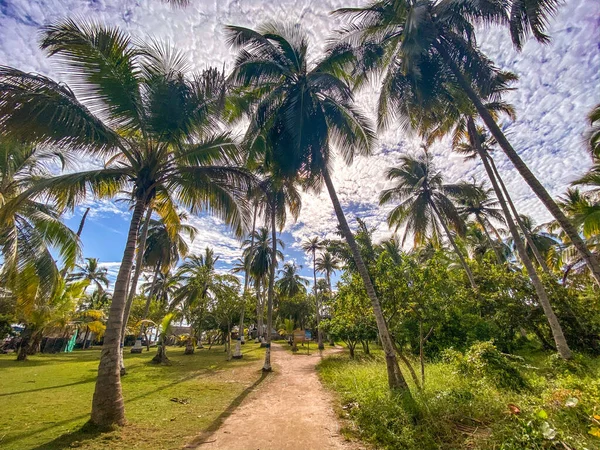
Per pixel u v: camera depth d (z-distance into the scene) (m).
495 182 13.38
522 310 13.97
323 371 12.15
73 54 5.88
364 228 13.67
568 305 13.21
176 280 24.48
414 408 5.43
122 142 6.82
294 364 15.55
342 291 9.16
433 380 7.60
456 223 18.48
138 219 6.71
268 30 9.97
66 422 5.35
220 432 5.13
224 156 7.82
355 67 9.76
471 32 9.18
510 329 14.19
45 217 9.02
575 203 14.16
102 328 22.91
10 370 12.02
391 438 4.67
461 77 9.05
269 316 13.84
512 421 4.50
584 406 4.59
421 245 21.41
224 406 6.90
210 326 25.53
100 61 6.02
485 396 5.75
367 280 7.94
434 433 4.72
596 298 13.32
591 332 12.69
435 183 19.02
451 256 24.53
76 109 5.77
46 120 5.38
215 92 7.37
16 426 5.09
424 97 9.59
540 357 12.73
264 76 9.43
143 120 6.68
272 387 9.33
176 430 5.16
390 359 7.07
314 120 9.30
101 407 5.20
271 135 9.69
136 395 7.84
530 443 3.72
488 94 9.30
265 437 4.93
